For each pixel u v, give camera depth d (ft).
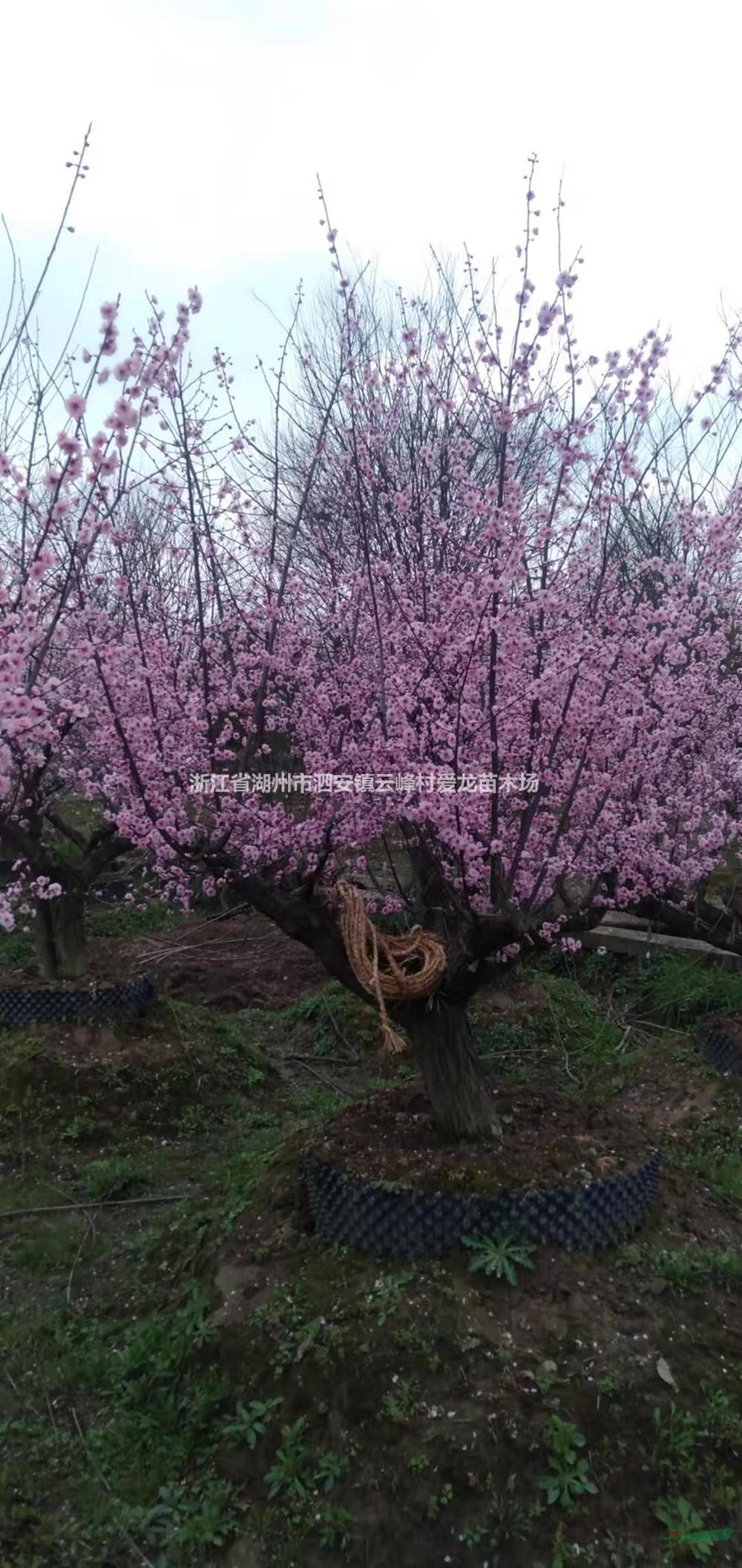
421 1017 13.04
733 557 17.76
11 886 15.25
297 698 17.31
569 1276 11.27
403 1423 9.73
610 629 14.38
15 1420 11.20
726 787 20.16
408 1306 10.80
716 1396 10.11
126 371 9.80
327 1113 20.29
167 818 13.01
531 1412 9.75
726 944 18.98
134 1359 11.80
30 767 16.15
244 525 17.19
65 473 9.99
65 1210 16.40
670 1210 12.88
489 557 12.39
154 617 18.39
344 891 13.23
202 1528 9.46
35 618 9.70
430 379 15.12
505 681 12.86
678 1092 19.69
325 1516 9.26
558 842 12.72
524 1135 13.12
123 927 34.96
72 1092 19.52
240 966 30.07
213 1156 18.44
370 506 17.12
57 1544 9.53
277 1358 10.66
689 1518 9.11
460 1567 8.86
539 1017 24.89
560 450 12.87
